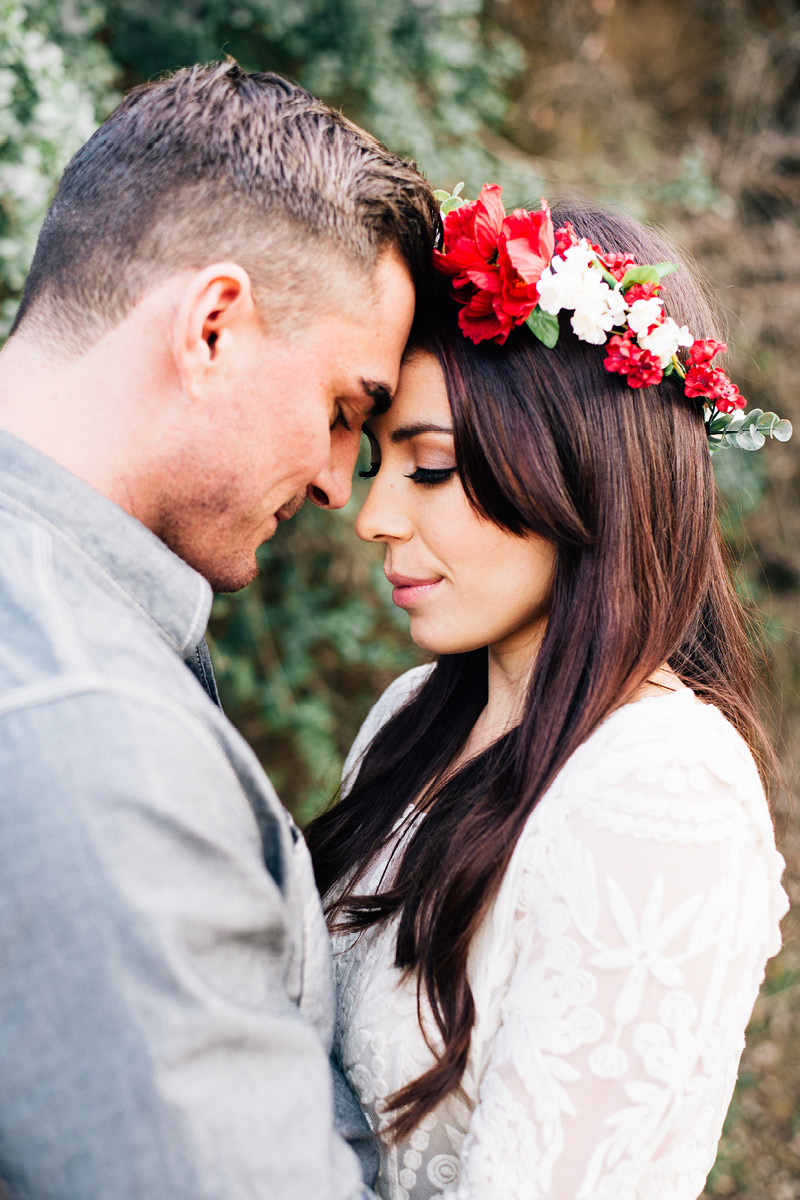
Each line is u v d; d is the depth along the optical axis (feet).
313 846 4.74
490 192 3.68
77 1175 2.43
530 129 15.28
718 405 3.94
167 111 3.30
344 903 4.13
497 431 3.66
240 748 3.01
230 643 10.79
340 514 11.16
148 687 2.78
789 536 14.48
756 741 4.39
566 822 3.33
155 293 3.22
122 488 3.33
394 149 11.31
